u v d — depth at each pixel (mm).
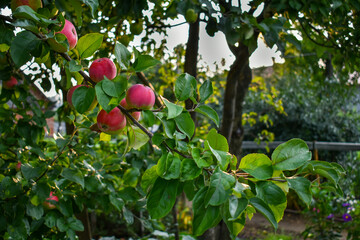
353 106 7137
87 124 1479
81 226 1590
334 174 819
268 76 7449
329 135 6871
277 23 1678
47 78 1693
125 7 1698
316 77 3482
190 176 762
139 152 2227
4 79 1555
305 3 1737
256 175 759
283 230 5305
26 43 752
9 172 1576
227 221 737
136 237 2936
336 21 2098
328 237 3990
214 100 4250
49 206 1566
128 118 876
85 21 1831
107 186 1850
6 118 1681
